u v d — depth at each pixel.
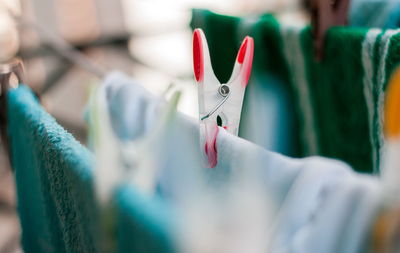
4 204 1.28
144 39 1.82
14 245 1.22
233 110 0.48
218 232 0.29
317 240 0.29
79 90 1.58
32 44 1.42
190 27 0.82
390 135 0.26
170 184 0.45
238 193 0.35
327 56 0.65
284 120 0.72
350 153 0.67
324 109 0.68
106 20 1.74
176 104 0.39
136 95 0.62
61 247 0.61
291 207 0.30
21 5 1.46
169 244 0.29
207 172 0.45
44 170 0.56
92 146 0.44
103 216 0.33
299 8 1.59
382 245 0.26
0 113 0.74
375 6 0.76
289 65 0.70
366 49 0.59
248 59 0.48
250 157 0.38
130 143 0.60
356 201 0.28
